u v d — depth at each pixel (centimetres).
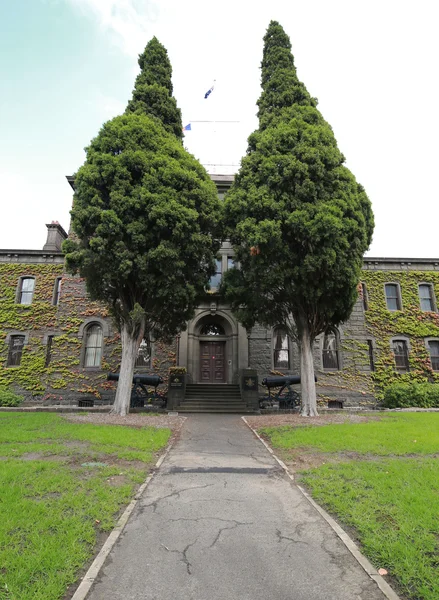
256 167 1602
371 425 1238
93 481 659
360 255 1541
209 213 1617
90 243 1407
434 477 668
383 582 390
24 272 2453
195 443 1056
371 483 652
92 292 1623
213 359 2439
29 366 2316
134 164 1511
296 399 2091
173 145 1653
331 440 992
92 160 1534
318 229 1391
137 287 1588
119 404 1562
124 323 1638
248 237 1463
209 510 573
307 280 1474
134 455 849
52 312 2391
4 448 866
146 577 399
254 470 783
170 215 1452
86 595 365
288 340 2403
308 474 743
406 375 2386
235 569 417
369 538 469
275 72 1886
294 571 414
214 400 2038
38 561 398
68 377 2297
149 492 644
